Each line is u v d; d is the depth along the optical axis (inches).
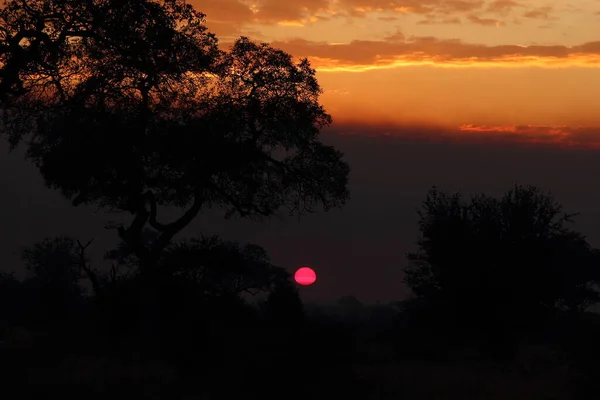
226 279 3627.0
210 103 3855.8
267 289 4586.6
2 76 2527.1
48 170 3629.4
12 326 4655.5
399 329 3742.6
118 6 2711.6
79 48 2731.3
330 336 2241.6
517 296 3316.9
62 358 2849.4
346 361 2233.0
